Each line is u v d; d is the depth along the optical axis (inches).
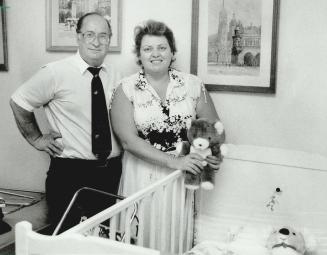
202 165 62.9
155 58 65.4
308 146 72.1
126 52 80.7
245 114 75.1
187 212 70.9
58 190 71.1
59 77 68.2
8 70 89.4
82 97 69.2
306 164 68.5
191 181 64.2
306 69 70.7
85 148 70.1
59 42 84.7
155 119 66.6
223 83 75.2
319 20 69.2
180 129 67.3
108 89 71.6
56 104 70.2
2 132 92.0
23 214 74.6
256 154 71.2
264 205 71.3
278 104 73.0
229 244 70.0
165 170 68.0
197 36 75.7
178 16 77.0
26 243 39.4
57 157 71.6
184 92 67.8
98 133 69.6
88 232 42.6
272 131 73.9
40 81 67.8
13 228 66.8
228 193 73.1
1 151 92.8
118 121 67.8
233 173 72.7
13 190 91.3
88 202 71.2
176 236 69.0
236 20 73.2
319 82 70.3
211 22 74.7
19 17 87.1
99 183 71.2
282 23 71.2
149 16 78.7
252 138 75.2
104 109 70.3
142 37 66.0
